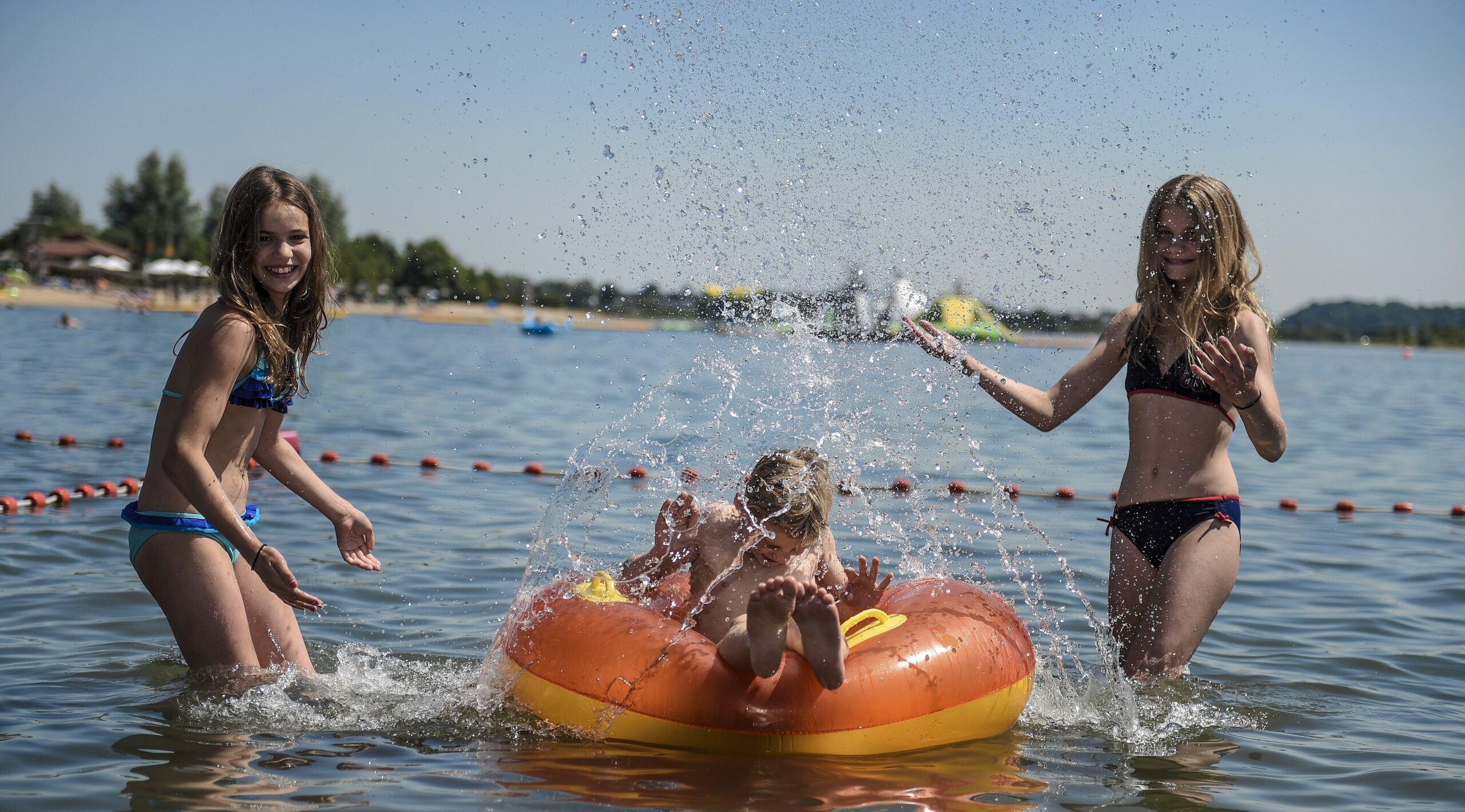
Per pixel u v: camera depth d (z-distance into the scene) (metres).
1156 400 4.45
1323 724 3.99
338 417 13.49
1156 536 4.40
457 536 7.01
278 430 4.43
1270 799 3.25
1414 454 13.52
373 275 59.84
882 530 7.27
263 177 4.15
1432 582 6.50
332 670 4.38
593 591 4.13
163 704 3.83
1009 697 3.84
